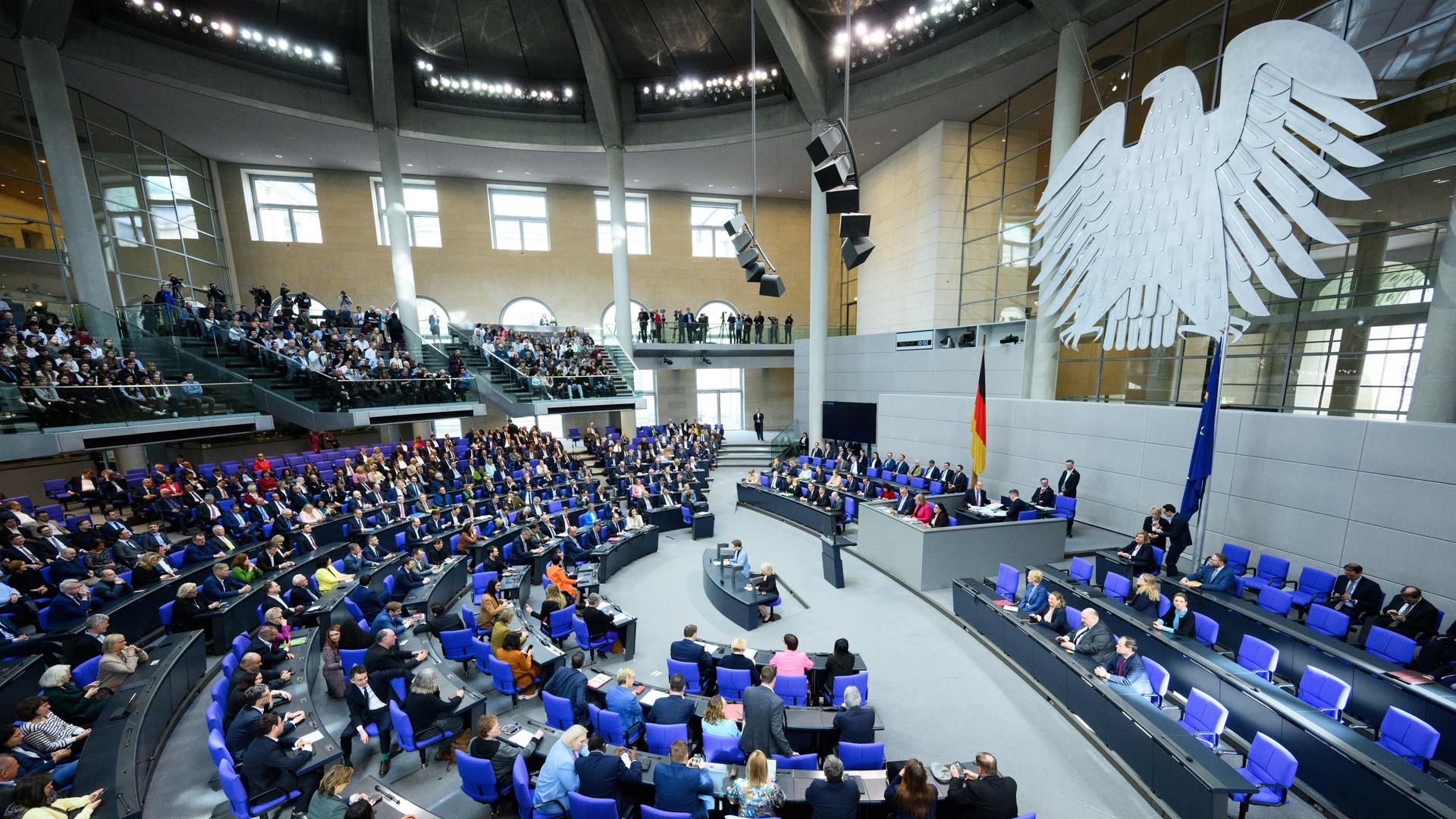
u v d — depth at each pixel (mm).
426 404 17125
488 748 5133
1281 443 9531
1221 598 7773
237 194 21328
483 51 18984
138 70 14594
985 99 16734
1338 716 5680
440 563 11422
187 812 5266
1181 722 5766
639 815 5176
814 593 10711
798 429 24016
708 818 4859
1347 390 10305
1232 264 9859
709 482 20062
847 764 5191
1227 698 6043
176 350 14586
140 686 5992
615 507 15008
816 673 7062
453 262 24016
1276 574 9016
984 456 13367
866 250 8211
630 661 8320
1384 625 6977
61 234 15656
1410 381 9523
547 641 7801
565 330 23375
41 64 12938
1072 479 12469
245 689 5492
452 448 18469
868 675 7727
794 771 5027
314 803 4199
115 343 13742
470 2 17156
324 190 22172
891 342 20578
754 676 6879
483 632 8062
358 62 18328
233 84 16031
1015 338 15914
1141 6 12352
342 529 12141
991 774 4441
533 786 5164
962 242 18703
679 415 29016
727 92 19734
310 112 17500
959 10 14703
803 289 28312
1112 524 12602
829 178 7691
